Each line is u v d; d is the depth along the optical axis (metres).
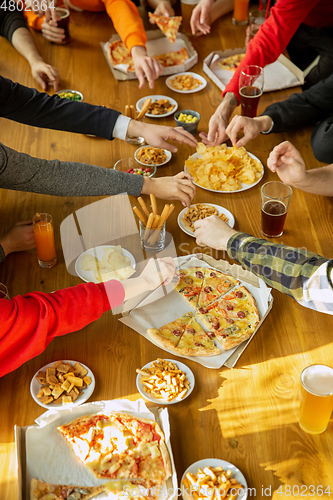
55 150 1.85
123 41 2.31
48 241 1.33
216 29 2.68
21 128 1.97
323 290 1.03
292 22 2.05
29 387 1.09
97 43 2.56
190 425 1.03
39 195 1.65
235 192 1.68
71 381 1.08
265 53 2.08
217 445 0.99
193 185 1.58
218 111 1.93
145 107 1.84
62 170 1.47
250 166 1.72
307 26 2.52
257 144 1.89
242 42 2.56
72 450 0.96
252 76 1.85
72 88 2.20
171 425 1.02
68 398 1.04
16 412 1.04
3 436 1.00
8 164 1.40
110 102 2.11
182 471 0.95
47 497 0.88
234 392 1.09
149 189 1.55
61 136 1.93
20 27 2.43
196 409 1.06
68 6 2.81
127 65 2.33
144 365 1.14
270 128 1.86
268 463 0.96
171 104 2.12
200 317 1.26
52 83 2.19
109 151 1.86
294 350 1.18
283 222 1.46
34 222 1.36
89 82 2.25
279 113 1.87
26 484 0.90
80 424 0.99
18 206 1.60
